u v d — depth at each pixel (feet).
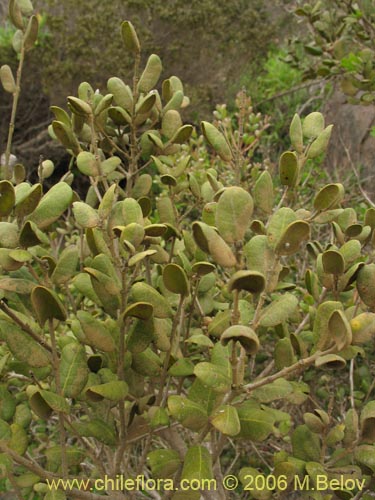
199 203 1.82
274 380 1.23
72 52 8.05
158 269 1.81
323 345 1.18
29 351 1.24
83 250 1.78
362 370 2.48
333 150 5.62
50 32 8.08
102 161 1.87
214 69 8.74
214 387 1.16
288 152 1.39
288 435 2.39
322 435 1.45
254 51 8.77
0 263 1.22
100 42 8.18
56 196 1.24
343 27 3.86
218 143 1.51
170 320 1.56
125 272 1.23
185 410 1.21
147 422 1.49
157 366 1.41
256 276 1.03
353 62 3.44
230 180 3.18
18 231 1.21
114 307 1.38
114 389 1.27
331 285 1.39
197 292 1.63
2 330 1.23
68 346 1.35
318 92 6.18
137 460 2.49
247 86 8.09
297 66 4.68
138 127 1.80
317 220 1.53
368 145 5.16
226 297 1.72
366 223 1.52
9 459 1.22
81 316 1.26
